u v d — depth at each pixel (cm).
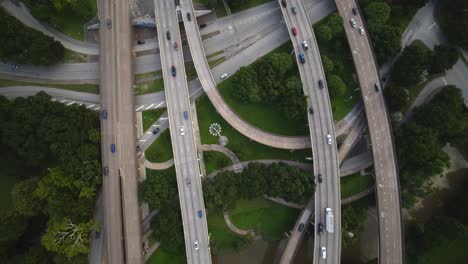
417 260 12912
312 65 13025
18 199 11081
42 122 11581
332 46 13700
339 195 12556
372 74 13200
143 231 12588
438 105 13000
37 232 12512
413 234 13325
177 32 12750
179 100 12538
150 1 13200
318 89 12938
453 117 12675
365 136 13638
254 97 12569
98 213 12494
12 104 11856
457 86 14000
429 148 12344
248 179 12238
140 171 12756
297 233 12650
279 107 12938
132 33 13075
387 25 13362
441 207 13800
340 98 13638
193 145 12425
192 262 11988
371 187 13525
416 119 13250
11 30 11612
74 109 12031
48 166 12588
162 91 13175
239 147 13175
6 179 12594
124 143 12250
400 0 13725
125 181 12138
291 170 12506
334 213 12525
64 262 10962
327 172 12656
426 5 14175
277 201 13262
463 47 13812
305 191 12531
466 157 14038
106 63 12450
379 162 12812
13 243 11712
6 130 11356
